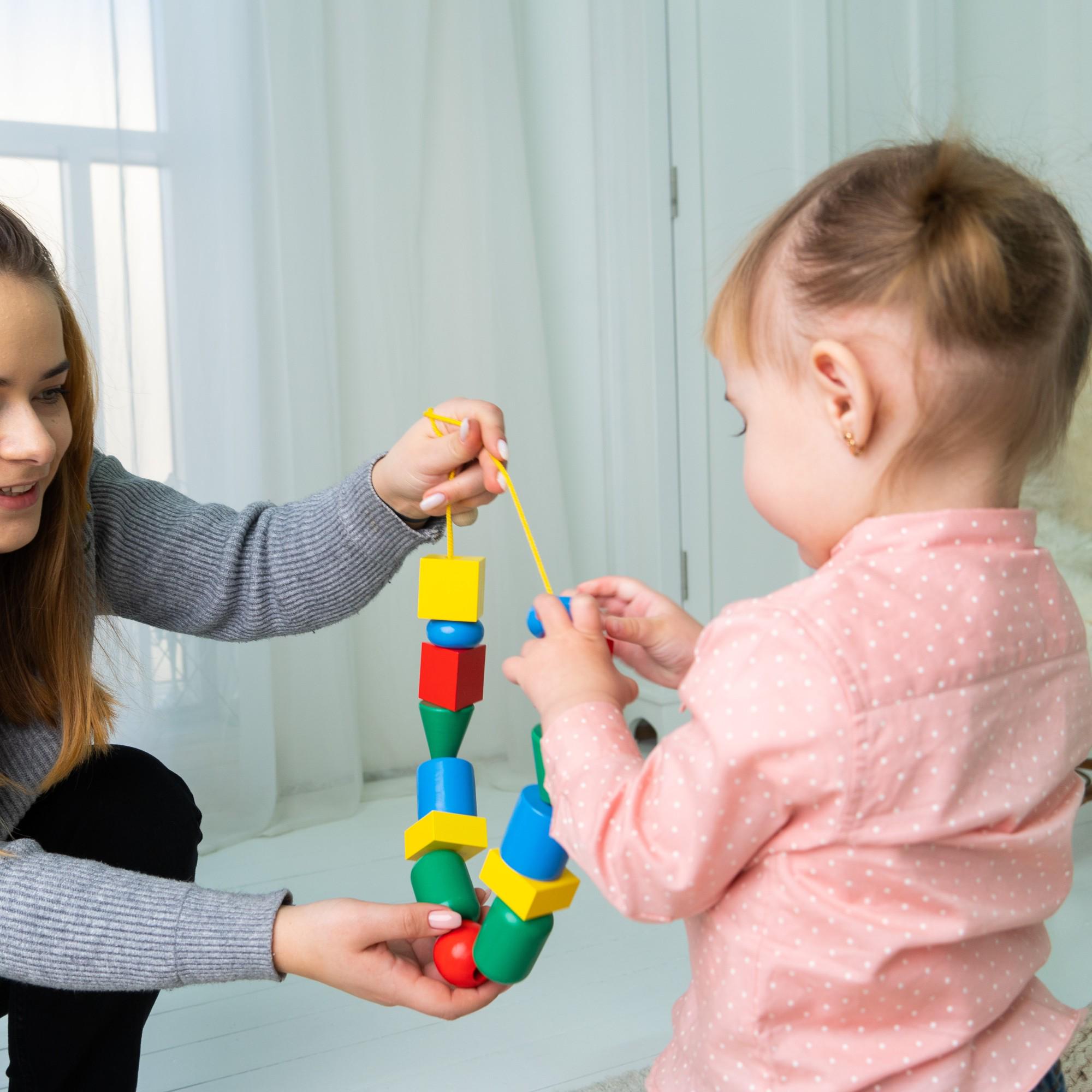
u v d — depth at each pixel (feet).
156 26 6.95
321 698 7.50
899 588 2.31
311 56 7.30
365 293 7.75
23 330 2.88
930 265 2.34
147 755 4.03
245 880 6.57
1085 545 6.36
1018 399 2.41
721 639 2.36
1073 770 2.55
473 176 7.98
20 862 3.02
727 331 2.66
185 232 7.06
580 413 8.79
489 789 7.99
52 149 6.71
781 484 2.59
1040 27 8.59
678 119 8.25
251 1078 4.61
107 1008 3.46
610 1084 4.44
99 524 3.87
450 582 3.21
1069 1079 4.23
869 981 2.26
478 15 7.91
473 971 2.92
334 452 7.49
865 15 8.25
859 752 2.18
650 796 2.35
